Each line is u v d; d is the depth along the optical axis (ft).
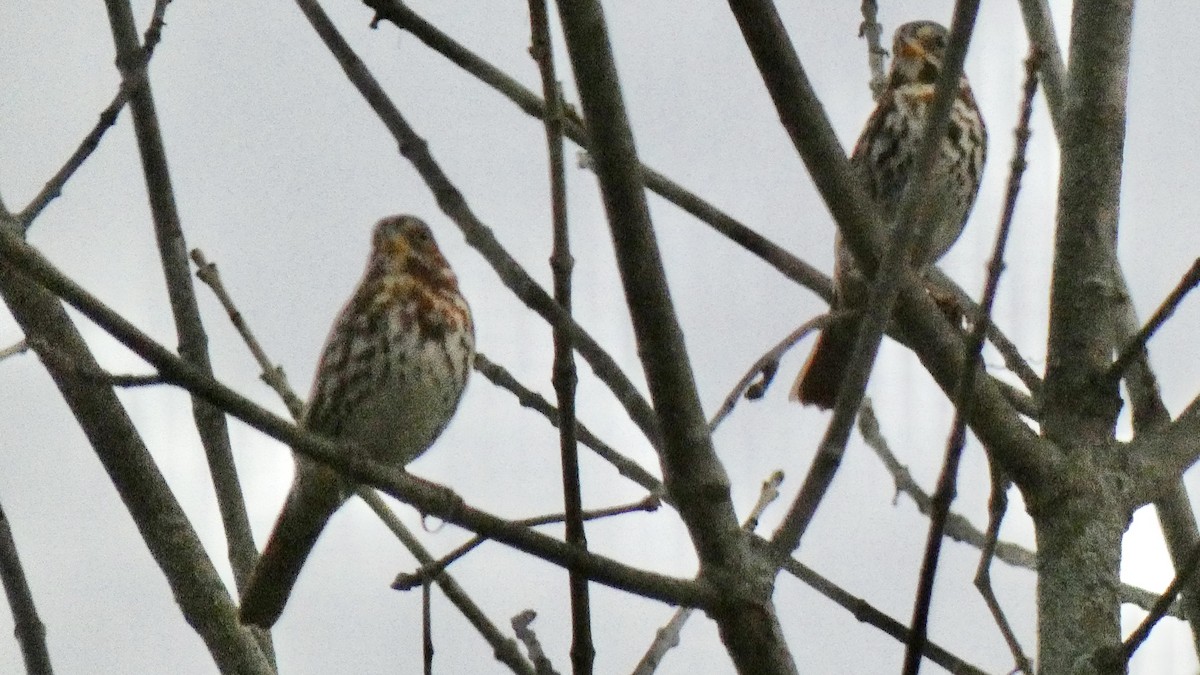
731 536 21.34
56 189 28.19
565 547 21.36
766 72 22.57
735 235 29.63
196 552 28.30
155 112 30.30
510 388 28.86
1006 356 29.09
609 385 23.89
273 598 33.12
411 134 23.99
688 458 21.30
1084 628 24.18
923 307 24.00
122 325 20.92
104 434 28.30
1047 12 31.37
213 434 30.17
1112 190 26.91
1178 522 26.84
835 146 22.86
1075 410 25.96
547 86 22.03
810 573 25.54
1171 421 26.76
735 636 21.17
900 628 25.03
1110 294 26.48
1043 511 25.21
